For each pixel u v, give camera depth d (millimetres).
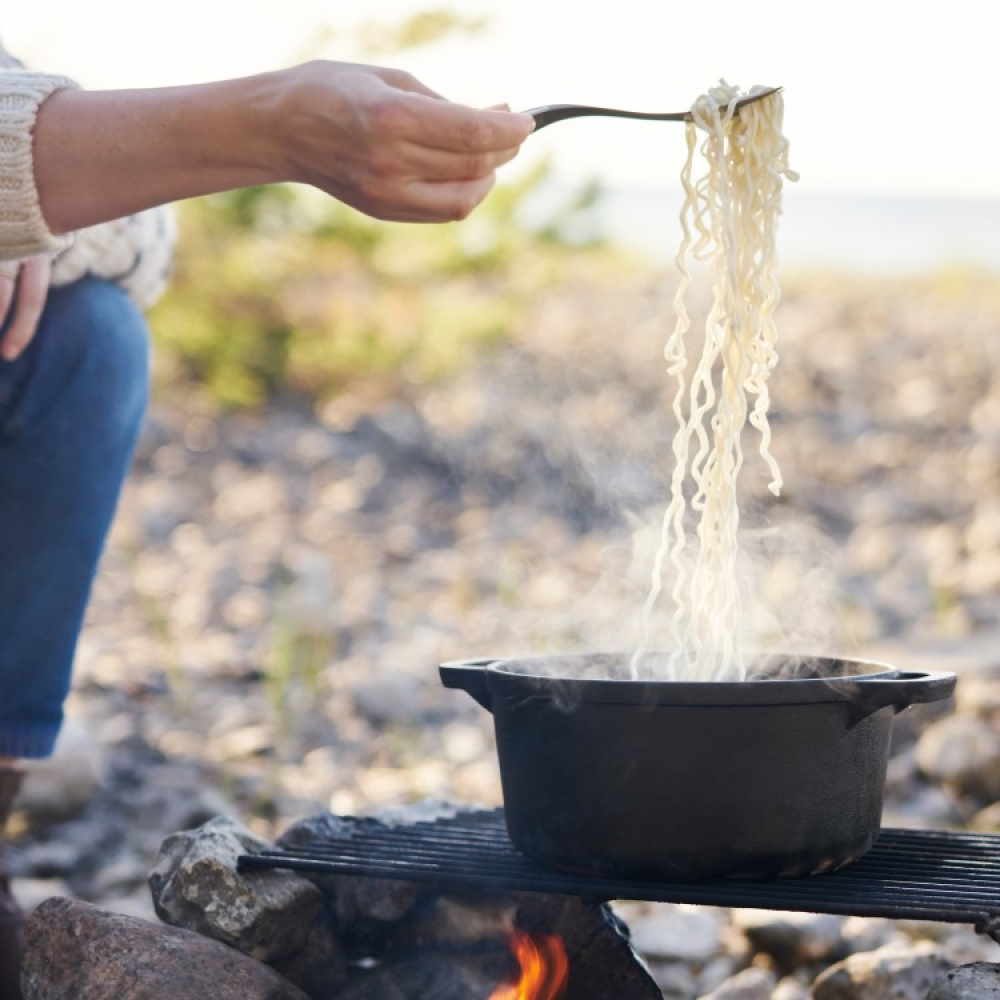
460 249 8109
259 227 7211
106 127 1227
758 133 1538
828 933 1901
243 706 3393
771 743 1282
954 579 4512
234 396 7000
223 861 1488
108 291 1818
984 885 1314
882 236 23938
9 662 1746
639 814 1298
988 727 2785
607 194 9836
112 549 5043
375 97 1128
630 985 1512
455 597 4402
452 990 1534
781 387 8141
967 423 7297
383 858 1459
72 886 2303
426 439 6621
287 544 5133
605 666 1601
